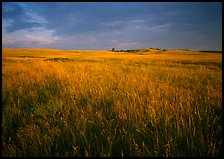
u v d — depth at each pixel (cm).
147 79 711
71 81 675
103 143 254
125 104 398
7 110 376
